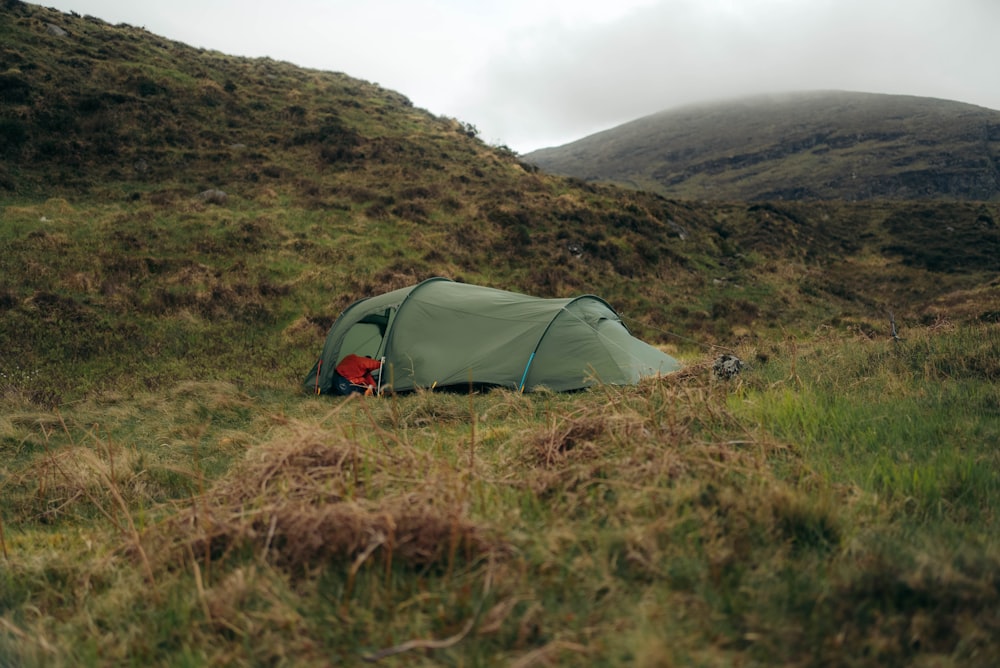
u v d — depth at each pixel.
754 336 17.62
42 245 15.69
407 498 3.09
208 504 3.67
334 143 28.66
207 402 9.13
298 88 37.03
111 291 14.16
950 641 2.14
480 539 2.79
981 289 25.41
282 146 27.81
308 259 18.25
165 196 20.61
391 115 36.72
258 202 21.91
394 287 17.27
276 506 3.22
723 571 2.56
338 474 3.54
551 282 20.36
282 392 10.50
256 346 13.19
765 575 2.51
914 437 4.13
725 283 24.16
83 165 22.45
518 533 2.90
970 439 4.01
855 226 41.94
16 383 9.82
